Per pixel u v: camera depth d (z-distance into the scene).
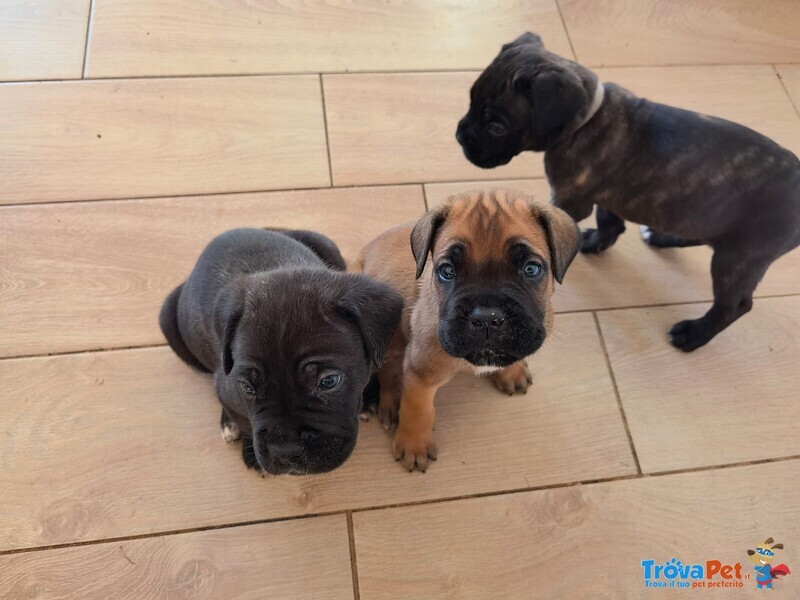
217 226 0.62
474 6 0.76
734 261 0.53
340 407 0.39
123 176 0.63
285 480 0.52
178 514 0.50
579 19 0.77
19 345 0.56
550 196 0.62
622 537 0.51
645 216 0.56
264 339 0.37
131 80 0.68
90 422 0.53
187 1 0.73
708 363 0.59
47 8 0.71
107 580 0.48
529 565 0.50
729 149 0.51
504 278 0.40
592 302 0.62
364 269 0.53
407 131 0.68
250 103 0.68
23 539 0.49
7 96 0.66
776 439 0.56
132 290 0.59
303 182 0.65
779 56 0.76
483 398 0.56
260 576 0.49
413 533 0.51
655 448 0.55
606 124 0.54
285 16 0.73
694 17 0.78
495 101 0.54
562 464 0.54
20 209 0.61
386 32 0.74
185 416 0.54
